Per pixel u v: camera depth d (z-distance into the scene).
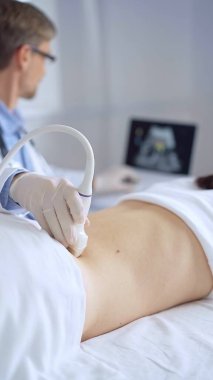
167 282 0.70
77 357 0.56
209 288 0.76
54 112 2.49
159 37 2.51
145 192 0.84
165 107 2.57
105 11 2.55
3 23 1.42
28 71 1.54
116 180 1.91
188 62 2.45
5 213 0.63
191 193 0.80
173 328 0.64
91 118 2.64
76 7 2.48
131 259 0.68
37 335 0.51
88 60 2.58
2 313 0.49
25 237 0.56
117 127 2.71
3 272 0.51
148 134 2.24
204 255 0.74
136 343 0.60
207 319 0.68
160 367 0.54
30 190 0.59
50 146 2.50
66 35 2.47
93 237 0.69
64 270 0.56
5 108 1.47
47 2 2.37
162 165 2.17
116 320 0.65
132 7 2.54
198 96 2.45
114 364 0.54
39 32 1.50
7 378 0.49
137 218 0.74
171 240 0.72
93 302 0.61
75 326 0.56
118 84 2.67
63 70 2.49
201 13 2.34
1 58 1.47
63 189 0.56
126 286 0.66
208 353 0.57
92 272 0.63
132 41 2.59
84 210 0.56
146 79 2.60
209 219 0.76
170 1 2.43
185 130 2.15
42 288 0.52
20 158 1.37
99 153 2.70
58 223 0.57
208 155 2.46
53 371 0.52
